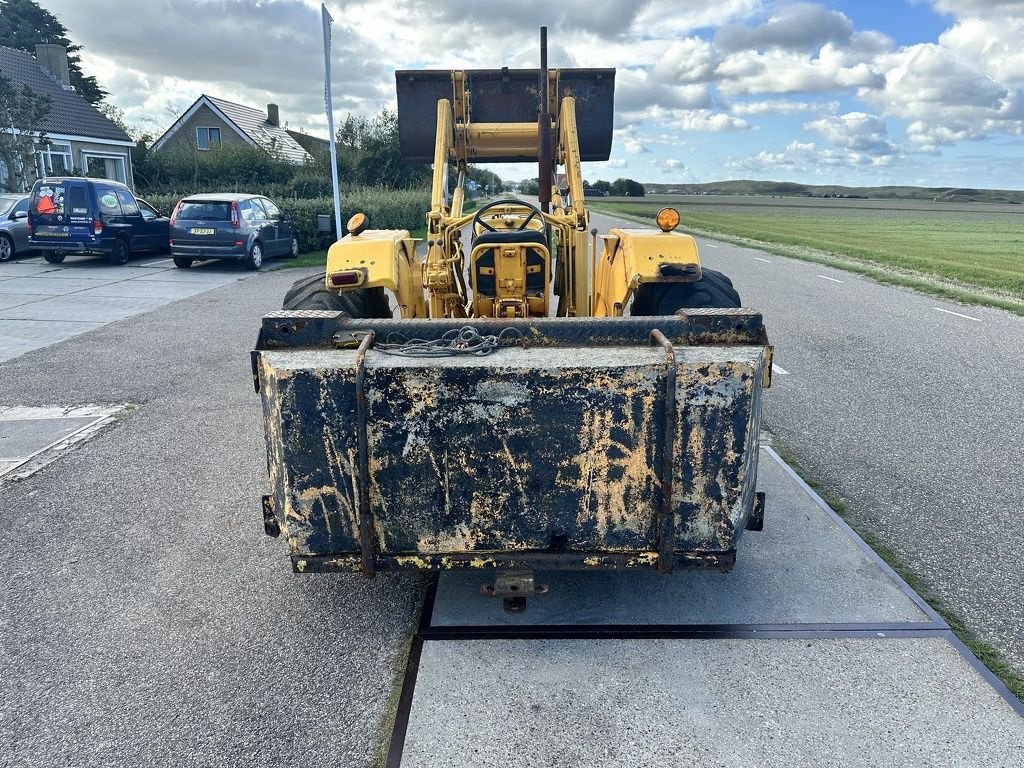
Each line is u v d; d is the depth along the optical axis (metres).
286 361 2.83
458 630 3.20
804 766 2.45
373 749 2.59
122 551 4.00
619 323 2.96
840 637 3.11
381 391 2.79
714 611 3.29
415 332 3.00
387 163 37.78
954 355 8.05
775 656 2.99
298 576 3.74
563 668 2.95
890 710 2.69
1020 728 2.60
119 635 3.26
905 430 5.64
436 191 5.23
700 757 2.49
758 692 2.79
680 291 4.12
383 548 2.94
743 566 3.67
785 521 4.13
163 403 6.50
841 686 2.82
